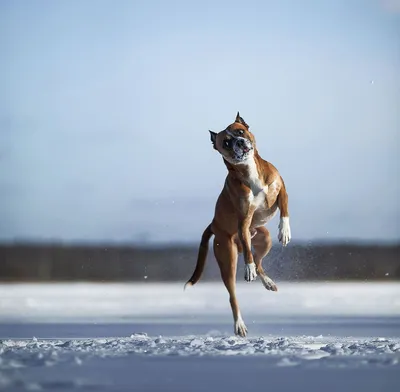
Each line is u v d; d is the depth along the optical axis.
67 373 8.76
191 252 49.94
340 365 9.27
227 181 14.12
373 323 18.61
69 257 51.97
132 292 38.66
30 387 7.76
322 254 45.50
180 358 10.05
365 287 41.22
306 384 7.94
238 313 14.20
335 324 18.27
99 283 50.09
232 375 8.56
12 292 39.00
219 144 13.72
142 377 8.45
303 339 13.38
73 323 19.50
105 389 7.68
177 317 21.94
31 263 52.59
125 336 15.12
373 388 7.71
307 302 30.03
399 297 32.19
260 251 14.82
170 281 50.00
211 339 12.64
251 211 13.72
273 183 13.71
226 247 14.38
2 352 10.94
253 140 13.73
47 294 36.91
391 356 10.16
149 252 50.12
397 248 47.22
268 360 9.75
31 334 15.77
